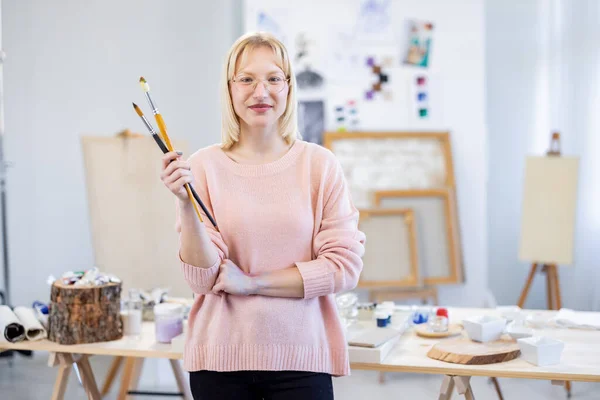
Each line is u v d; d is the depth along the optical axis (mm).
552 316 2686
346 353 1876
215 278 1804
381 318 2475
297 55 4566
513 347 2229
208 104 4652
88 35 4613
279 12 4555
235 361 1799
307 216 1843
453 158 4531
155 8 4617
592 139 4324
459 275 4430
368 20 4535
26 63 4590
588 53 4340
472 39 4496
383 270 4383
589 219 4336
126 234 3873
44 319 2588
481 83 4500
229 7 4637
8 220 4617
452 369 2117
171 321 2438
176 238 3939
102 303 2467
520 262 5000
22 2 4562
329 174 1897
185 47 4629
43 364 4367
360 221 4398
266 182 1854
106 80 4637
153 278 3887
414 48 4531
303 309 1831
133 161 3900
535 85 4852
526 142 4902
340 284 1833
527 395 3611
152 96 4648
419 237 4445
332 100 4570
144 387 3826
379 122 4566
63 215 4668
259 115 1827
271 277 1802
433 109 4543
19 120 4602
